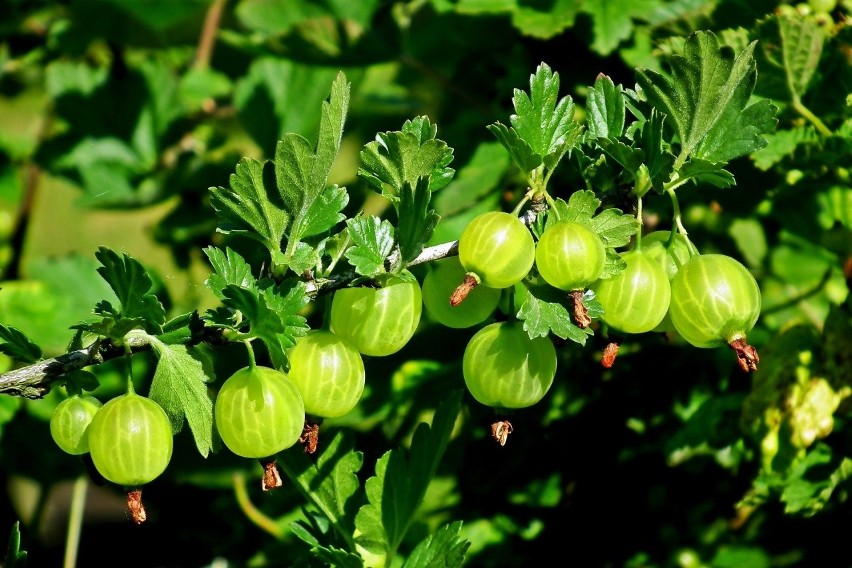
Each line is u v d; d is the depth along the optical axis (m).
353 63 0.93
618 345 0.74
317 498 0.79
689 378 0.87
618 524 0.88
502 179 0.88
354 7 0.92
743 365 0.73
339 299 0.74
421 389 0.88
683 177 0.74
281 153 0.73
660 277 0.73
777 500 0.86
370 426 0.89
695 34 0.73
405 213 0.73
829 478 0.84
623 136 0.76
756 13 0.85
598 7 0.86
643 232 0.87
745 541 0.88
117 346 0.73
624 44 0.87
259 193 0.73
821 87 0.84
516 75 0.91
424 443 0.78
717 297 0.73
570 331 0.73
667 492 0.88
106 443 0.72
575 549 0.88
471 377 0.74
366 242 0.73
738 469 0.87
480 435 0.88
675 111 0.74
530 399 0.74
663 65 0.86
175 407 0.73
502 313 0.75
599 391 0.88
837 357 0.84
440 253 0.74
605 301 0.73
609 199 0.75
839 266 0.88
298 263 0.73
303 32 0.93
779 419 0.84
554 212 0.73
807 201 0.87
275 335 0.72
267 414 0.72
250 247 0.89
